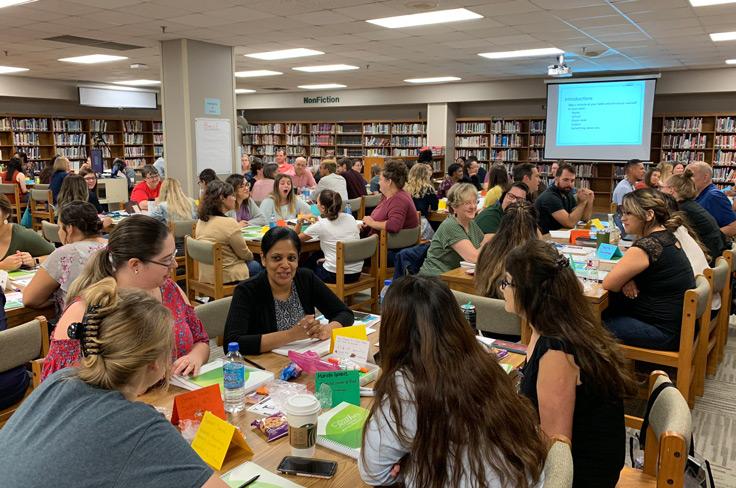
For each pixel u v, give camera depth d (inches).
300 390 71.0
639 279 117.8
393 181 199.0
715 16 228.5
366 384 73.7
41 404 40.7
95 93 506.0
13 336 84.8
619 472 64.0
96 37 276.4
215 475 40.1
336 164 337.1
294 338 85.8
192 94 282.4
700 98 414.0
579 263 140.4
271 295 93.6
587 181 443.5
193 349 83.4
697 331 129.3
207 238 167.6
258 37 275.1
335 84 504.1
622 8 216.2
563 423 61.7
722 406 131.5
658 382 68.2
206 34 267.7
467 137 503.8
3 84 446.3
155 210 210.8
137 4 210.1
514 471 44.8
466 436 44.6
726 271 139.1
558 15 228.2
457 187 146.7
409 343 47.8
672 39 280.2
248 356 83.3
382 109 559.8
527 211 108.9
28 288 109.0
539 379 62.7
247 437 60.3
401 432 46.3
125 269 71.4
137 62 370.0
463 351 47.0
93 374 40.8
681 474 54.9
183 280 203.2
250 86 522.9
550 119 434.6
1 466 37.7
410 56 339.0
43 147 490.9
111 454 37.2
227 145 301.7
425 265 150.6
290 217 237.6
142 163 559.5
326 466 54.2
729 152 397.4
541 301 63.8
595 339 62.4
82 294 66.7
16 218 347.6
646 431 70.1
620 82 401.7
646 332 116.6
